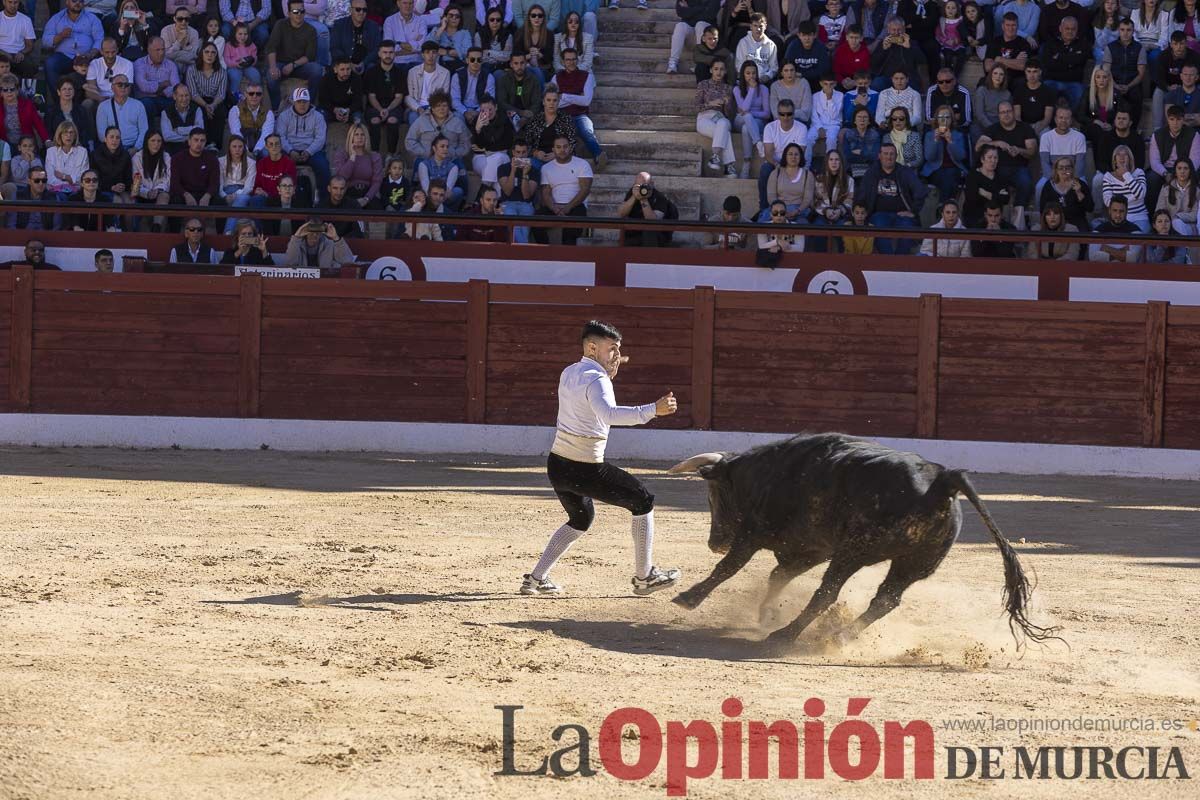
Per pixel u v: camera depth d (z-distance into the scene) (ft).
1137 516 60.44
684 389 80.79
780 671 30.01
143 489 59.21
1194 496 69.72
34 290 79.77
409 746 23.11
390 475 67.72
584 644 32.24
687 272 82.74
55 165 85.25
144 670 27.78
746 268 82.69
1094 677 30.07
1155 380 79.77
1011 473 79.66
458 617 34.96
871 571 43.01
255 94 88.74
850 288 82.58
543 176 86.94
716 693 27.58
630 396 80.84
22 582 36.83
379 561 43.04
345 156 87.10
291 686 26.99
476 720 24.89
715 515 36.17
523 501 59.21
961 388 80.43
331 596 37.14
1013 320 80.38
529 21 93.61
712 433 80.48
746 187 91.91
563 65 93.71
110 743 22.67
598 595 39.04
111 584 37.32
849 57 93.09
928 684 29.07
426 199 84.79
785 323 80.69
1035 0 95.76
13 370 79.61
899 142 88.28
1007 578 30.63
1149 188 87.76
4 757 21.54
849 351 80.69
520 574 41.86
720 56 96.17
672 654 31.63
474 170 90.43
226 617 33.73
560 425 37.91
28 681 26.37
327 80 91.20
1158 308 79.82
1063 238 79.92
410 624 33.73
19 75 92.94
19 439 79.36
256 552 43.57
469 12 100.07
